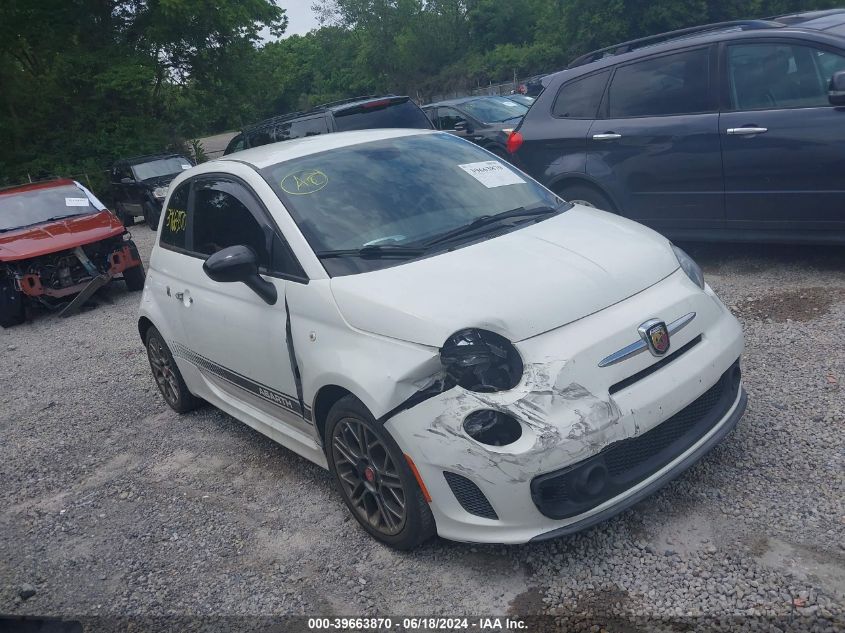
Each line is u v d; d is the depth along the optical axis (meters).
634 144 6.69
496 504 3.02
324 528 3.89
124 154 27.03
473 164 4.59
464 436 3.02
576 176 7.14
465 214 4.11
